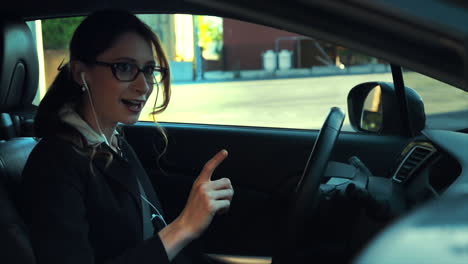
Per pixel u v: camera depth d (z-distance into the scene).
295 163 2.77
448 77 0.76
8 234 1.40
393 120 2.57
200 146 2.88
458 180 1.11
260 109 5.78
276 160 2.78
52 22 2.65
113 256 1.42
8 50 2.17
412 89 2.47
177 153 2.91
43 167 1.35
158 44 1.51
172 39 3.18
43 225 1.29
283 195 2.74
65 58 1.48
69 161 1.36
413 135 2.52
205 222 1.32
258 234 2.68
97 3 2.57
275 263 1.60
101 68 1.42
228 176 2.82
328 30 0.80
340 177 1.86
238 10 0.86
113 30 1.41
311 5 0.78
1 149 1.70
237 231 2.68
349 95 2.64
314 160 1.61
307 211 1.58
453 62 0.74
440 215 0.64
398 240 0.57
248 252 2.66
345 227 1.89
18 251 1.41
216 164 1.36
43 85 2.74
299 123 3.23
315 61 16.11
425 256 0.54
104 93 1.43
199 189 1.33
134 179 1.47
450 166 1.71
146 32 1.47
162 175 2.91
